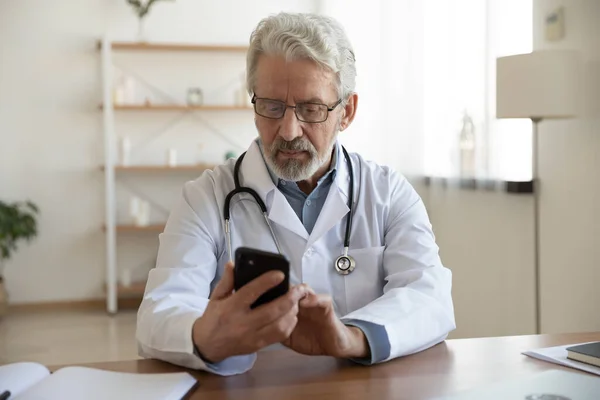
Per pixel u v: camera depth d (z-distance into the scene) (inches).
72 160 197.3
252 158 60.5
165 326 46.1
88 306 198.5
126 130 200.7
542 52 98.0
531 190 114.9
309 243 58.4
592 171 101.2
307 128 53.9
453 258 147.7
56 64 195.5
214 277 59.5
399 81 164.2
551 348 47.7
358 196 61.1
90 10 196.2
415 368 44.6
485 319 135.4
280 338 41.2
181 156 202.7
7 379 41.0
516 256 123.6
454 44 141.8
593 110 99.7
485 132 130.1
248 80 55.7
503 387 38.9
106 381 40.8
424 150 158.9
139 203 194.1
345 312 58.8
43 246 196.9
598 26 97.5
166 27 200.5
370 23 183.8
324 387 40.9
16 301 195.9
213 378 42.9
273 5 203.8
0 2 192.2
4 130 194.1
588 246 103.1
